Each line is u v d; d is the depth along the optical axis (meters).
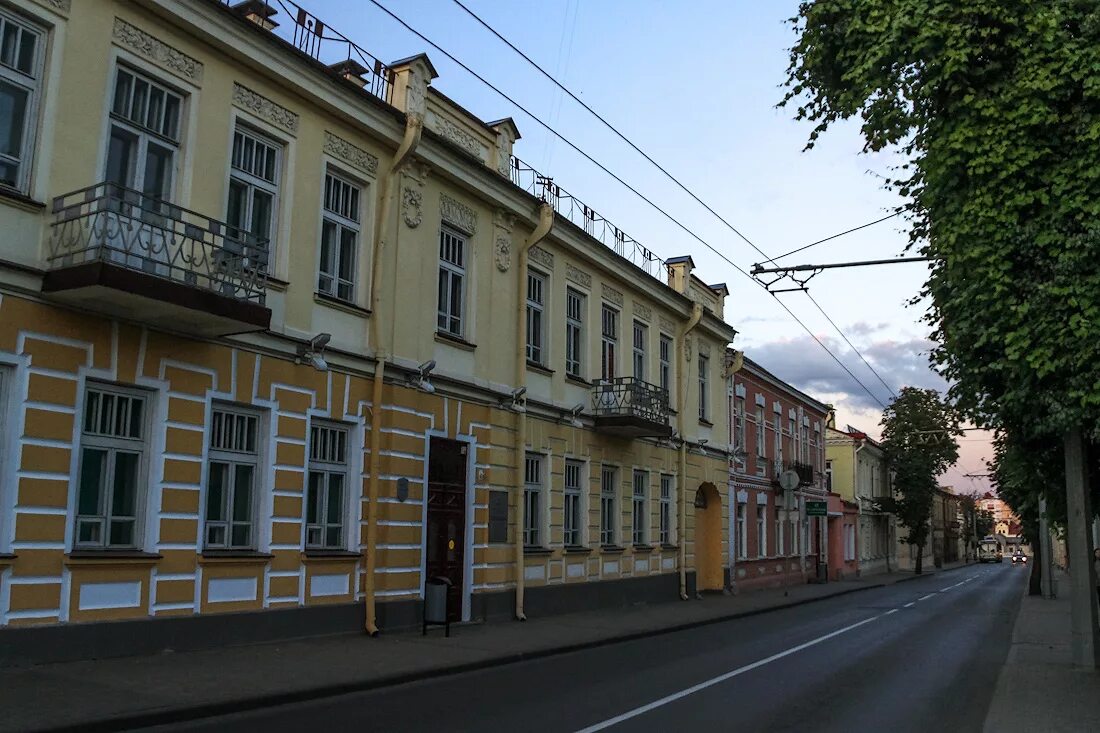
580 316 21.88
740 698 10.37
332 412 13.95
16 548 9.66
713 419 29.27
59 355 10.17
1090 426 11.18
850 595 33.34
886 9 11.19
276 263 13.20
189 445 11.63
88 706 8.05
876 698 10.63
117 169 11.08
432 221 16.42
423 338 16.02
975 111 10.75
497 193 17.98
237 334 12.05
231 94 12.53
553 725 8.58
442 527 16.41
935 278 12.05
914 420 58.94
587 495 21.39
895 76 11.25
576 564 20.75
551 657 13.89
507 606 18.02
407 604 15.23
